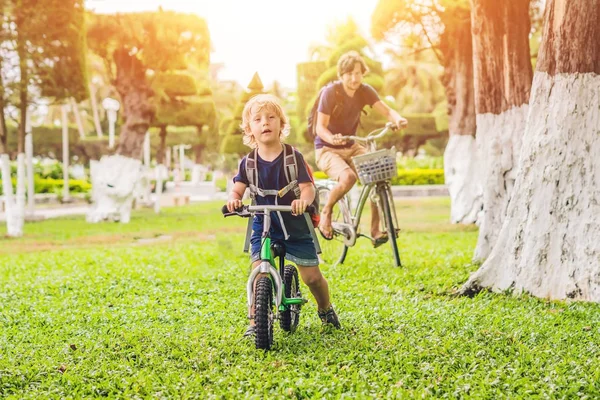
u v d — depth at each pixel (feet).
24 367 15.57
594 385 13.32
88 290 26.32
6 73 54.95
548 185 22.34
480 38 30.27
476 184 53.88
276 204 16.78
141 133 71.82
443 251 35.63
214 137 108.17
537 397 12.73
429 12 54.49
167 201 105.09
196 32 72.18
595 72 21.97
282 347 16.39
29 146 79.92
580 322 18.72
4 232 61.05
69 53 56.24
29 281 29.19
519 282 22.61
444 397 12.91
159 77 92.12
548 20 22.61
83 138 154.40
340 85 27.07
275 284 16.01
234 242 43.60
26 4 53.67
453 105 55.16
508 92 29.96
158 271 30.63
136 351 16.57
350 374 14.24
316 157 28.32
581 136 21.98
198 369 15.03
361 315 20.04
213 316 20.71
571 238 21.90
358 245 39.22
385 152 27.22
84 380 14.55
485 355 15.49
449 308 20.97
